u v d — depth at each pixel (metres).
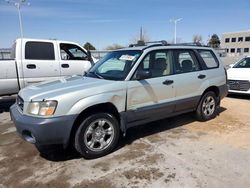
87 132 3.59
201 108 5.21
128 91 3.91
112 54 4.82
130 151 3.93
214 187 2.92
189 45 5.09
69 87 3.65
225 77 5.62
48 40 7.05
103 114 3.71
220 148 3.98
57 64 7.14
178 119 5.55
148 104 4.20
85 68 7.69
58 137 3.35
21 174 3.30
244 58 9.18
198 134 4.63
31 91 3.70
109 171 3.33
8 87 6.40
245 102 7.38
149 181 3.07
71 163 3.58
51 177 3.21
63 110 3.33
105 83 3.78
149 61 4.25
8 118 6.05
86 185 3.01
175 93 4.57
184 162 3.52
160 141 4.32
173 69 4.59
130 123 4.07
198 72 5.00
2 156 3.84
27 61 6.62
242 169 3.31
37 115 3.31
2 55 12.24
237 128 4.94
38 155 3.86
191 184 2.98
